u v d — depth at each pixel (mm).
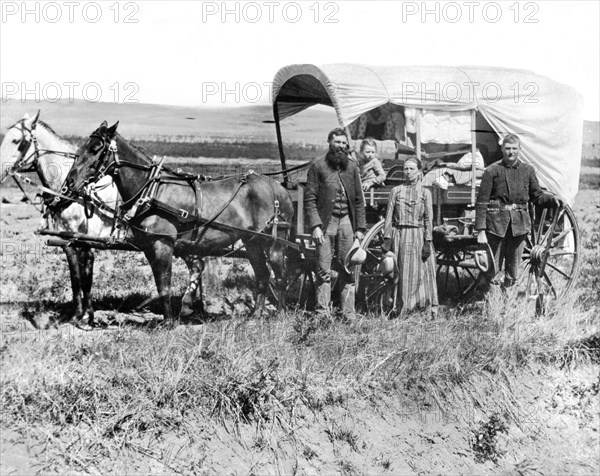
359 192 9203
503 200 9664
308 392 7500
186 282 11883
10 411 6332
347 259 9156
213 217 9125
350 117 9508
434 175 10328
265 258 9945
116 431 6527
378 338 8578
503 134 10562
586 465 8227
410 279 9438
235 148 29578
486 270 9648
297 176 11359
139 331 8266
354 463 7199
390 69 10148
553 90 11102
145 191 8711
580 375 9125
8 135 9188
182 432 6777
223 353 7613
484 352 8773
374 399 7797
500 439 8133
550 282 10516
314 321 8883
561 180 11078
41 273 12766
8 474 5863
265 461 6898
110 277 12258
